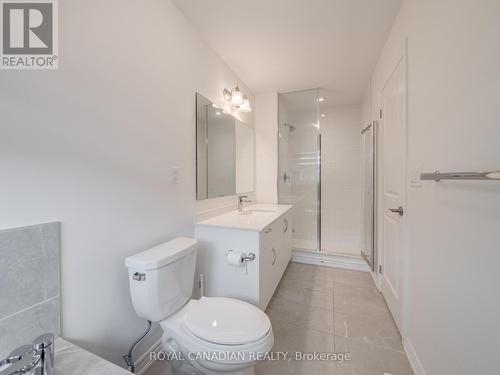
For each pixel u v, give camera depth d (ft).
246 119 9.36
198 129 6.05
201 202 6.30
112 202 3.70
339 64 7.63
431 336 3.70
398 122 5.38
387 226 6.47
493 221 2.32
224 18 5.52
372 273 8.39
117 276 3.80
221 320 3.59
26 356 2.04
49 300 2.83
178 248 4.19
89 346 3.37
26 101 2.64
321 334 5.39
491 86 2.34
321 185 12.10
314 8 5.16
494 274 2.30
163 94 4.79
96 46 3.39
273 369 4.41
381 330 5.52
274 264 6.74
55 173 2.92
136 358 4.20
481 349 2.49
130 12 3.97
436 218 3.55
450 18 3.14
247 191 9.46
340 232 11.79
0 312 2.40
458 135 2.95
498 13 2.24
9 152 2.50
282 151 10.66
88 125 3.30
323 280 8.29
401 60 5.13
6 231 2.43
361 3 4.99
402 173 5.08
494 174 1.98
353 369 4.41
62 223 3.00
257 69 7.97
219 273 5.69
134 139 4.09
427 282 3.86
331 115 11.91
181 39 5.33
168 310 3.85
